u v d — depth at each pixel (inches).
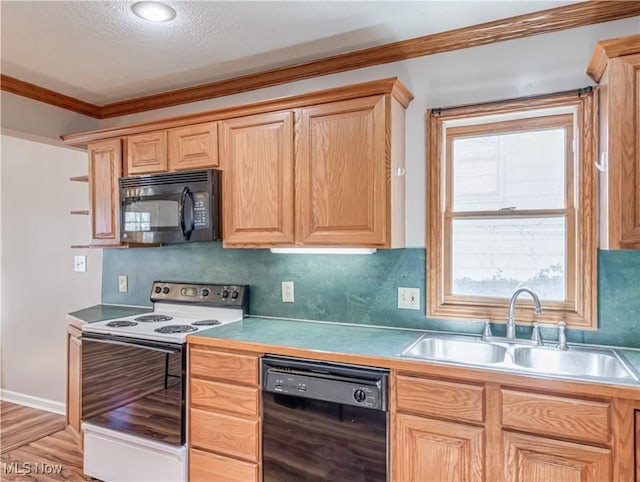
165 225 102.0
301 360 76.3
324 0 74.2
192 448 85.9
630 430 56.7
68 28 83.0
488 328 83.4
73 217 137.9
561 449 59.9
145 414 90.4
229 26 82.6
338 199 85.9
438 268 89.1
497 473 63.3
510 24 81.6
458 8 77.3
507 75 83.7
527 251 85.0
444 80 88.7
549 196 83.1
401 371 69.0
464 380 65.2
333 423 73.0
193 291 113.8
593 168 76.6
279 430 77.5
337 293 98.9
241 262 110.7
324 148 87.1
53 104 118.5
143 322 103.8
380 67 94.5
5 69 102.4
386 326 93.7
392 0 74.4
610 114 65.7
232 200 96.9
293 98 89.1
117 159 111.0
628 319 75.2
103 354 97.0
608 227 66.3
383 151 82.0
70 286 138.8
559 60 79.8
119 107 126.6
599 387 57.6
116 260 130.2
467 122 88.0
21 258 147.6
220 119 98.4
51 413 139.3
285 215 91.1
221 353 83.4
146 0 73.4
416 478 67.8
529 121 83.7
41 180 143.6
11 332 149.4
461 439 65.1
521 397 61.9
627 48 64.5
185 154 102.2
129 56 95.7
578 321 78.3
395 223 84.9
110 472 95.8
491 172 87.4
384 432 69.6
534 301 79.4
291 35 86.8
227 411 82.4
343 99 85.4
